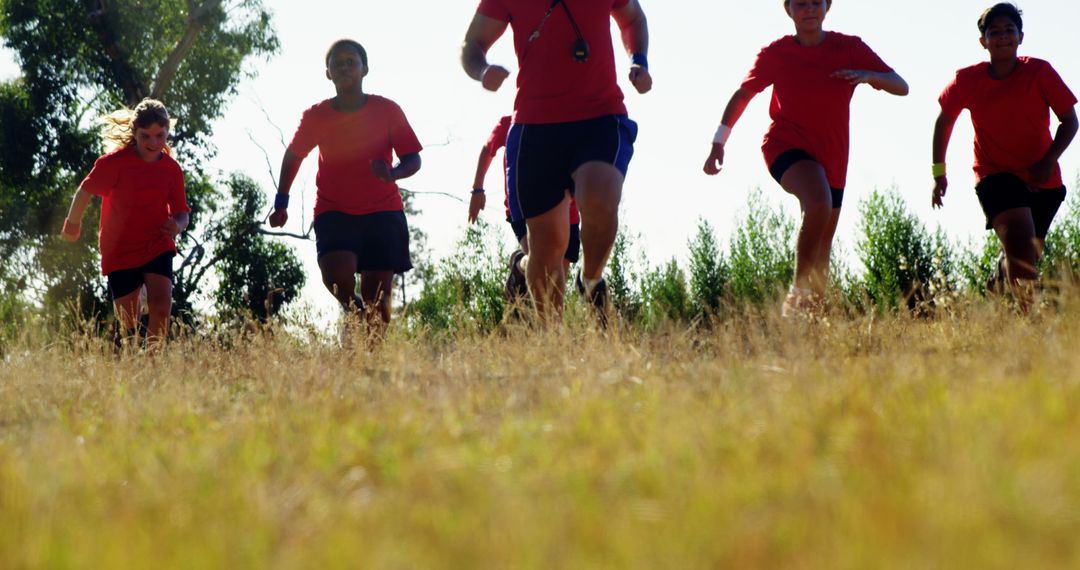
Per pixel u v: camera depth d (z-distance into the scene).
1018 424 10.32
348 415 15.01
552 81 24.14
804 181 26.86
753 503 8.71
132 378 21.78
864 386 13.46
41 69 106.44
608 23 24.30
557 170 24.42
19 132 105.06
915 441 10.15
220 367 22.50
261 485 10.50
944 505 7.91
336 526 9.02
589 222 23.53
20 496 10.57
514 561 7.60
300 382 18.45
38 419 18.27
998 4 28.41
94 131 108.25
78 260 105.12
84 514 10.14
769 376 15.19
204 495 10.45
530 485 9.80
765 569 7.26
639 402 14.23
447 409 14.17
